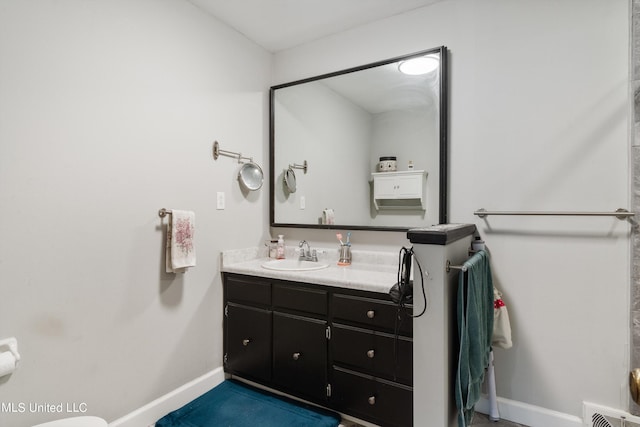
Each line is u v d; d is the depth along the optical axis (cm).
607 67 166
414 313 135
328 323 189
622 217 163
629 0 161
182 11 204
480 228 197
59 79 149
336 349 187
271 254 261
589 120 170
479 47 196
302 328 199
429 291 132
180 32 203
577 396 173
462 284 133
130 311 177
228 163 235
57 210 149
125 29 175
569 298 175
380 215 225
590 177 170
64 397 151
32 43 140
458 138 203
